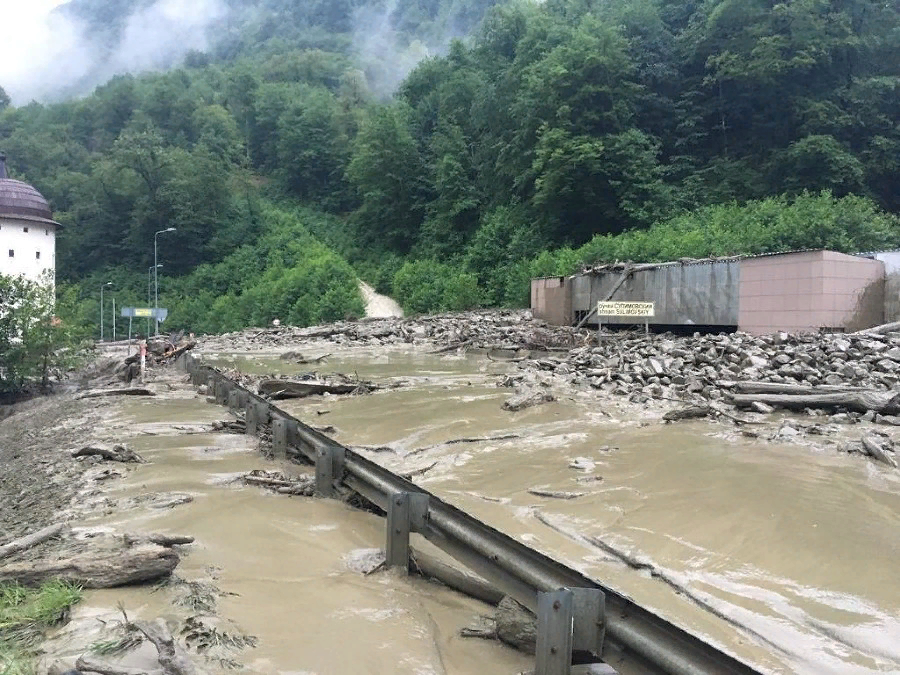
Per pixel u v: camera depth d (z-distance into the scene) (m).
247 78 130.25
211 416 12.94
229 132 115.81
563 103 52.38
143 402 15.55
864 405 10.21
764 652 4.01
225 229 90.31
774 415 10.80
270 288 67.19
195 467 8.57
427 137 80.62
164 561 4.60
